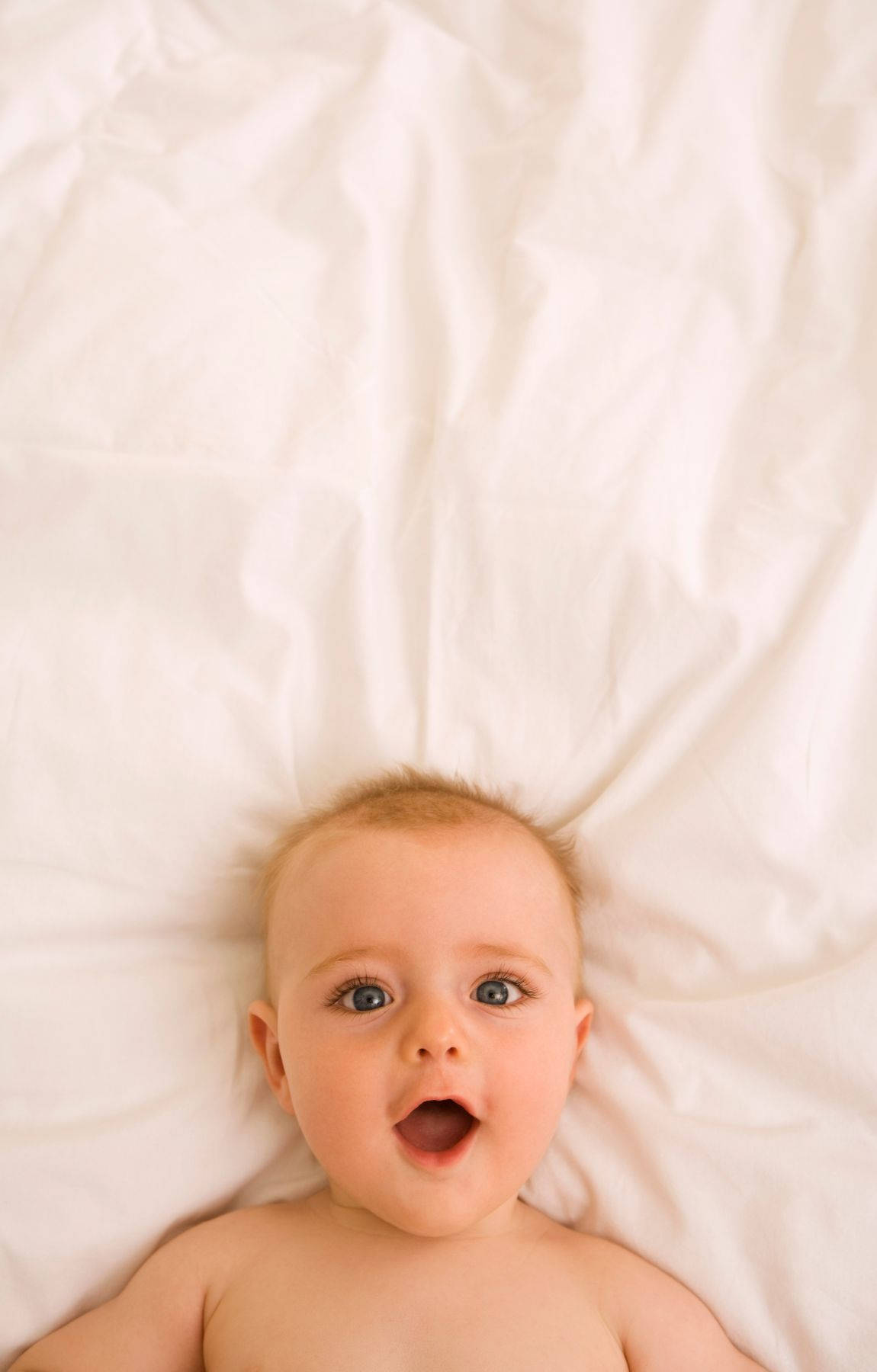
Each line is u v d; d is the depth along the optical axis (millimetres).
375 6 1411
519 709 1209
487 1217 1100
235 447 1238
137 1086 1121
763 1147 1090
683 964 1144
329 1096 1010
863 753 1158
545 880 1115
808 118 1354
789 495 1226
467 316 1312
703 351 1288
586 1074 1158
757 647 1181
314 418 1258
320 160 1367
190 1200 1118
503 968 1054
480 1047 1017
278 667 1203
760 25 1378
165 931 1173
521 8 1400
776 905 1124
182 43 1413
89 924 1135
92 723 1162
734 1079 1115
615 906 1168
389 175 1370
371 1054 1007
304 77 1397
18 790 1139
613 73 1364
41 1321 1070
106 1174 1090
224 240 1321
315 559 1225
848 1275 1056
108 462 1218
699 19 1368
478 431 1246
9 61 1364
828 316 1285
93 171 1350
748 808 1134
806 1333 1057
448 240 1351
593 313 1299
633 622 1195
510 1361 1014
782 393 1271
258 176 1367
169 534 1208
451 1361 1011
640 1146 1121
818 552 1205
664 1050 1130
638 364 1279
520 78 1401
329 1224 1108
